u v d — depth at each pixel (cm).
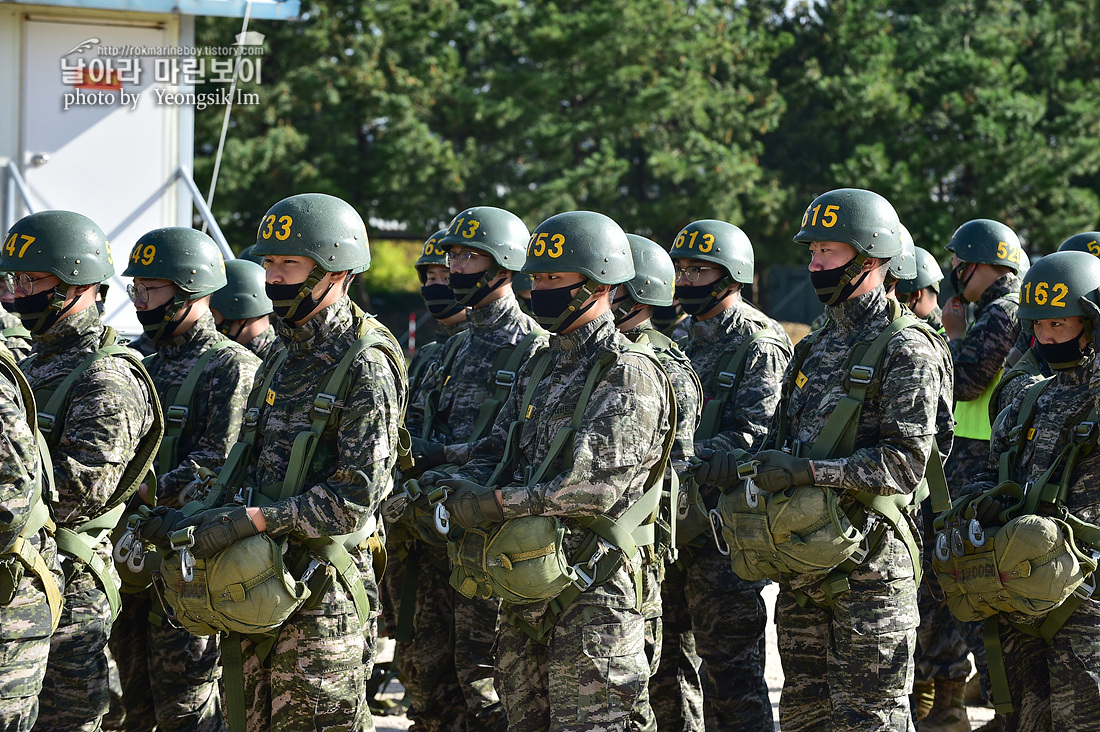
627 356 454
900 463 469
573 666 443
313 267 471
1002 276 738
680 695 604
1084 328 494
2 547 416
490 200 2870
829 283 504
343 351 474
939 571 514
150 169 1069
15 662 435
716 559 585
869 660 478
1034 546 470
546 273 462
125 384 499
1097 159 2934
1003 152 2875
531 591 437
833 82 3120
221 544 444
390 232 3117
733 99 2997
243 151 2548
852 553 476
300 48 2727
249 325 693
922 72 3105
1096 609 478
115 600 510
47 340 510
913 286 723
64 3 1021
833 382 502
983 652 638
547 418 466
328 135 2811
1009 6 3362
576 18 2811
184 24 1071
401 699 752
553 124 2792
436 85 2831
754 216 2991
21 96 1029
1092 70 3369
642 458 445
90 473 482
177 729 573
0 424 415
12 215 1027
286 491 459
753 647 590
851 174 2892
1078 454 486
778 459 480
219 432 575
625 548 451
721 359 629
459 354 623
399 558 630
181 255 586
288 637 462
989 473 531
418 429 630
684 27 2930
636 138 2989
